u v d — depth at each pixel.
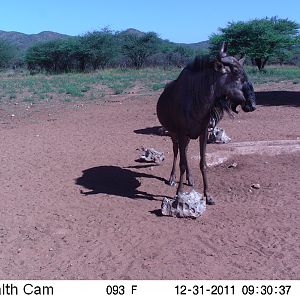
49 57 54.72
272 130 13.74
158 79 34.00
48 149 12.16
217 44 42.22
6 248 6.52
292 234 6.72
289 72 37.06
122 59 57.47
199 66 7.24
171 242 6.54
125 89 28.14
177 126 7.63
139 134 13.87
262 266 5.83
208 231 6.87
